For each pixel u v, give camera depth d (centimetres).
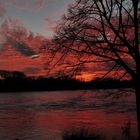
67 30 1401
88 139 2345
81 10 1377
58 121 5444
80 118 5753
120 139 2136
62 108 9225
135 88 1370
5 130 4484
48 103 12775
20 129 4522
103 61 1397
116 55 1365
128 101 10125
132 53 1366
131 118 4978
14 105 12450
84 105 10050
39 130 4194
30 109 9594
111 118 5219
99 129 3431
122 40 1354
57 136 3462
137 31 1361
